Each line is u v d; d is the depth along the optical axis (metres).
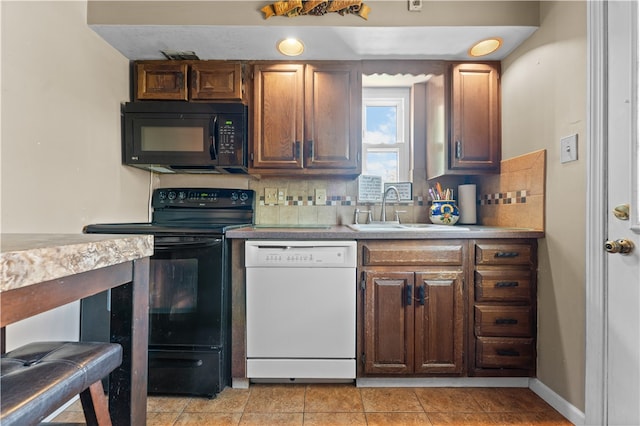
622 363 1.14
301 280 1.57
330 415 1.40
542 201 1.55
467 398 1.53
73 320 1.46
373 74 1.94
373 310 1.58
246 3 1.55
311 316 1.57
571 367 1.36
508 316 1.57
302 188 2.25
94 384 0.77
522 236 1.55
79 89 1.48
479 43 1.72
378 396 1.54
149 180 2.10
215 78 1.86
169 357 1.54
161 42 1.68
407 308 1.58
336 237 1.57
